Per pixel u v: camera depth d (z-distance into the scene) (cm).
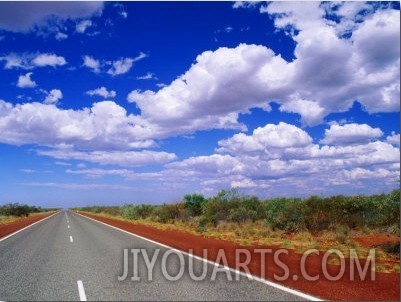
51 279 1038
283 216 2377
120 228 3022
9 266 1259
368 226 2155
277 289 884
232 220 2852
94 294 867
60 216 6544
